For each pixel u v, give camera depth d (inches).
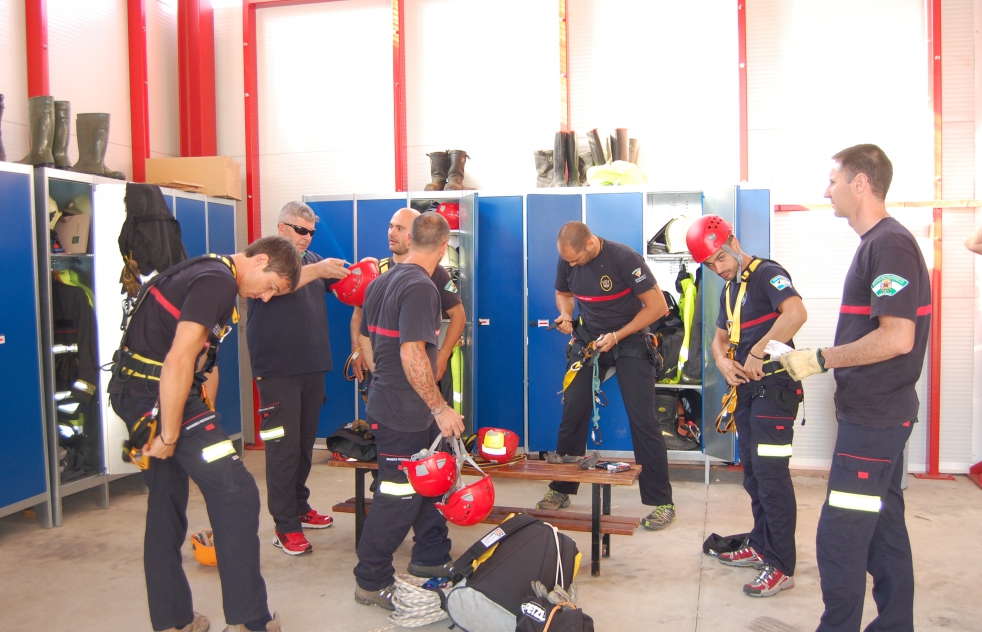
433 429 120.4
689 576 122.6
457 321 143.3
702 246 117.8
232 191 209.9
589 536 142.9
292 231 139.9
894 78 191.5
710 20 200.8
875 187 86.4
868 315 85.4
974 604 111.1
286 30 227.0
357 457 128.6
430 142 218.5
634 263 143.4
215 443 90.0
